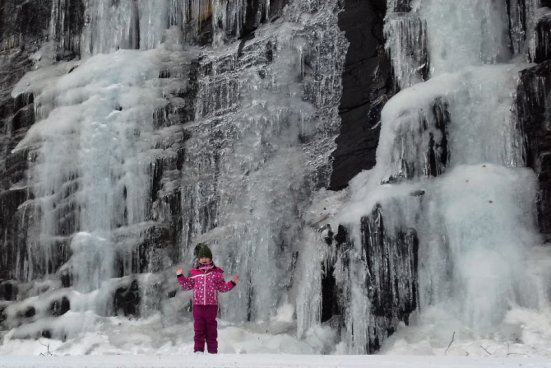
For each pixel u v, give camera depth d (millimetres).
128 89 14086
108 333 12086
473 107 11328
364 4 13250
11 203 14211
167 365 5297
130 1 15453
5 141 15117
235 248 12539
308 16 13773
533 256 10242
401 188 10938
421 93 11477
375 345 10312
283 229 12523
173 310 12531
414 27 12406
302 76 13461
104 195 13492
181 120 14000
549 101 11031
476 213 10430
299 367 5055
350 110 12898
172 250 13164
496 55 11992
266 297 12203
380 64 12758
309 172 12836
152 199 13414
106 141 13719
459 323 9992
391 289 10453
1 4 16656
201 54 14516
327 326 10859
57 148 14000
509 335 9477
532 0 11992
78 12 15930
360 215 10805
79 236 13234
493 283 9898
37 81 15289
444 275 10430
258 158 13070
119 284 12805
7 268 14016
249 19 14328
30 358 6098
